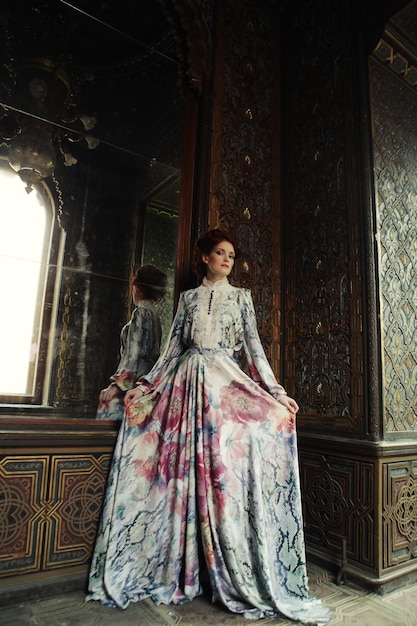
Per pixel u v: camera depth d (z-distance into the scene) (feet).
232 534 6.57
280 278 10.16
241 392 7.27
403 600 6.97
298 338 9.69
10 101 8.50
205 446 6.89
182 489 6.72
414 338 8.96
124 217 8.94
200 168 9.20
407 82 10.05
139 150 9.29
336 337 8.87
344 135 9.37
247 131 10.10
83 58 9.15
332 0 10.11
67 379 7.99
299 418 9.37
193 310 7.64
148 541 6.75
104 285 8.60
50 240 8.42
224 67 9.91
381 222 8.78
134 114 9.37
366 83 9.14
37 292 8.13
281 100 10.97
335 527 8.14
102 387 8.17
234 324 7.65
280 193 10.52
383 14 8.88
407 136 9.86
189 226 9.02
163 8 9.45
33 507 6.65
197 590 6.59
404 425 8.38
